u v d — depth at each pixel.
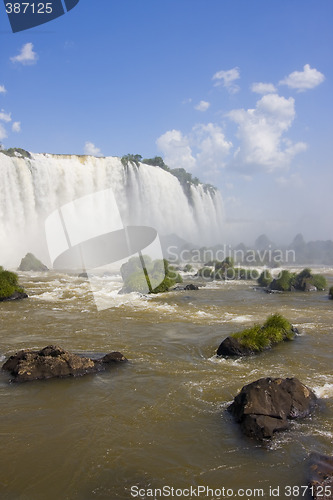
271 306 24.14
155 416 9.00
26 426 8.48
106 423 8.65
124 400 9.85
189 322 19.22
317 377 11.66
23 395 10.09
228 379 11.45
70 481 6.62
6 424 8.56
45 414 9.05
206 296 28.22
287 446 7.69
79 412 9.17
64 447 7.66
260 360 13.33
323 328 17.91
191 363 13.00
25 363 11.59
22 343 15.13
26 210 54.28
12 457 7.30
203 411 9.29
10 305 23.50
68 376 11.38
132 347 14.76
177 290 31.25
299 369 12.42
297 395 9.05
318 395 10.15
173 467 7.03
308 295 29.09
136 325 18.45
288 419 8.62
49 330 17.31
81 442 7.84
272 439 7.92
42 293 28.06
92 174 64.12
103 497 6.22
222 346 14.05
